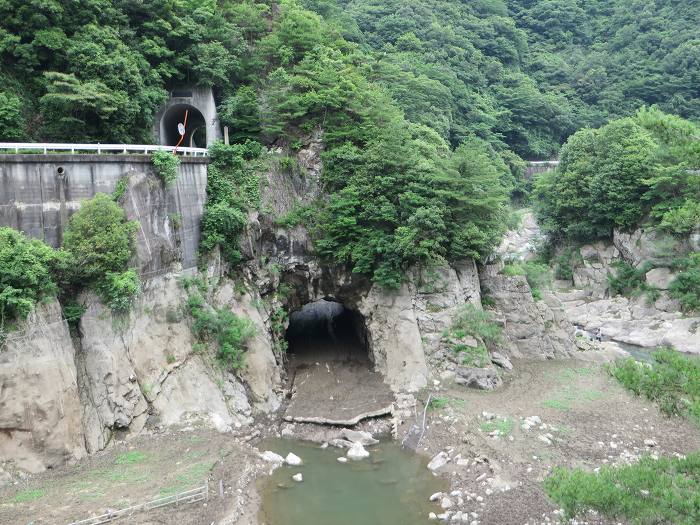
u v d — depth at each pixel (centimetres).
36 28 3062
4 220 2462
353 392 3475
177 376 2927
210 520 2081
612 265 5766
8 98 2931
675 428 2939
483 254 4025
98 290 2688
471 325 3650
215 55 3862
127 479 2294
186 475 2347
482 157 3772
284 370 3688
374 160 3731
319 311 5097
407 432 3009
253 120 3959
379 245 3644
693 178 2428
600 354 4262
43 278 2448
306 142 3988
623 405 3238
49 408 2338
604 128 5938
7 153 2523
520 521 2142
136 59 3466
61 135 3105
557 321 4334
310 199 3912
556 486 1557
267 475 2552
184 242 3222
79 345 2617
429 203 3603
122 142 3294
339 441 2925
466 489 2423
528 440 2800
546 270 4909
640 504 1368
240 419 3038
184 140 4309
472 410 3161
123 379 2677
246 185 3634
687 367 1669
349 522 2223
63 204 2645
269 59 4294
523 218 7400
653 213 5238
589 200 5766
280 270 3762
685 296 4991
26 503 2080
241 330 3219
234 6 4328
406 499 2395
